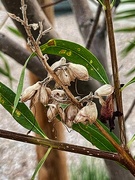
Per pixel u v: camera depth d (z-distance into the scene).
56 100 0.41
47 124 0.92
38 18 0.65
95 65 0.45
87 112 0.40
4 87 0.45
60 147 0.43
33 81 0.90
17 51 0.73
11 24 1.83
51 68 0.39
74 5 0.93
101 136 0.48
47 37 0.66
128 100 2.69
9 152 2.55
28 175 2.38
